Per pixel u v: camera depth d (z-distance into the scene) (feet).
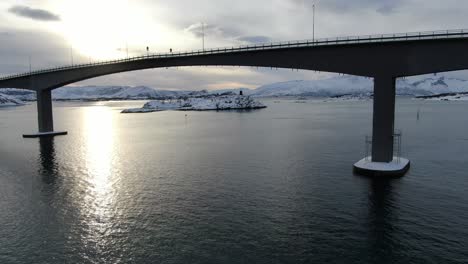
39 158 232.32
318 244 99.14
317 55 175.11
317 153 233.35
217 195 143.13
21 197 144.97
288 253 94.53
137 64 269.85
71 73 317.63
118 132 396.98
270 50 187.11
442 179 159.74
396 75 157.38
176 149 263.08
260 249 96.78
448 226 109.50
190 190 150.82
